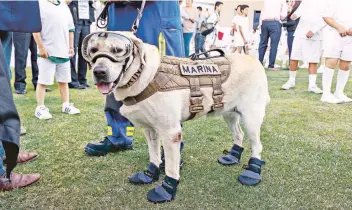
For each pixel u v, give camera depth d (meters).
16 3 1.92
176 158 1.86
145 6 2.24
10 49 2.37
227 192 1.99
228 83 1.97
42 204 1.83
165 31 2.29
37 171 2.25
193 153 2.64
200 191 2.00
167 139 1.82
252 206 1.84
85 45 1.61
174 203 1.87
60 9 3.48
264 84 2.12
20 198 1.89
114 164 2.40
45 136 2.96
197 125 3.38
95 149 2.54
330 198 1.93
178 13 2.35
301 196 1.95
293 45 5.30
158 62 1.76
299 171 2.29
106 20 2.31
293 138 3.00
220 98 1.95
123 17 2.29
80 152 2.61
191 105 1.86
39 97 3.51
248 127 2.10
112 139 2.58
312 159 2.51
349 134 3.12
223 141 2.91
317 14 4.77
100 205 1.84
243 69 2.02
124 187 2.06
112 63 1.54
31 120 3.44
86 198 1.91
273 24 7.80
